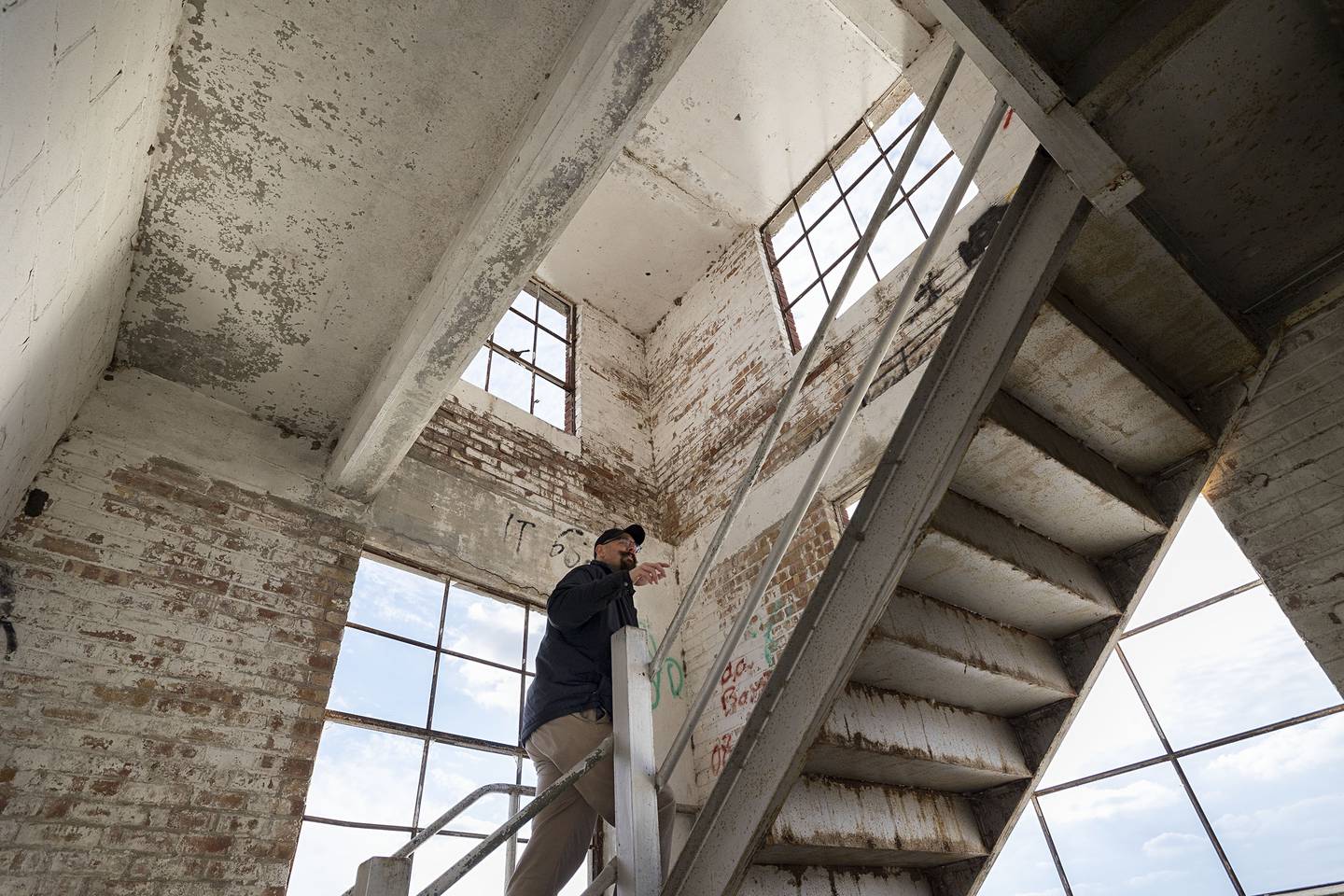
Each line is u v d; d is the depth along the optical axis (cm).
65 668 297
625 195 700
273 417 410
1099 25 188
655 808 195
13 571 300
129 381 371
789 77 630
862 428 490
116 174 250
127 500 343
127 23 201
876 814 219
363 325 367
